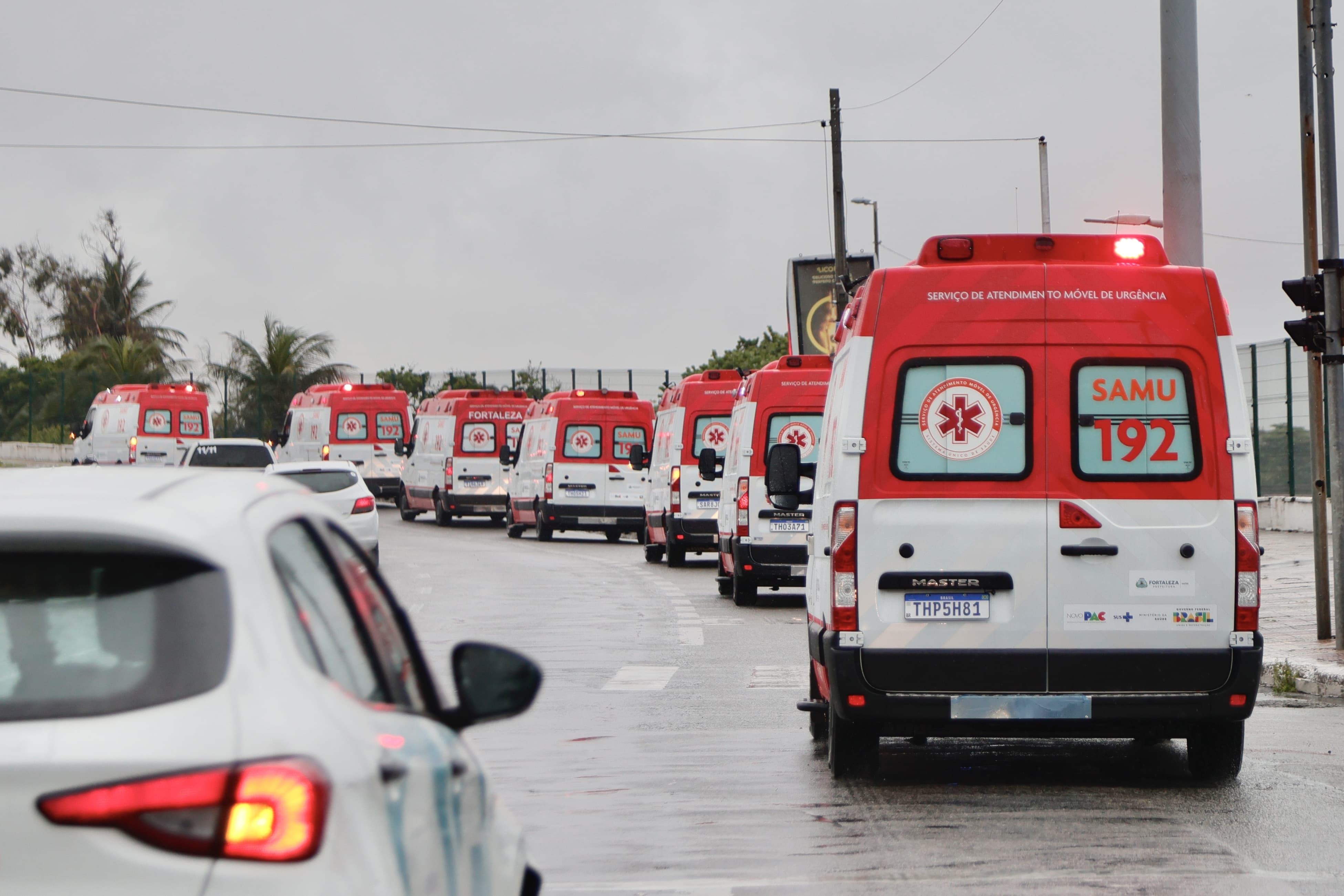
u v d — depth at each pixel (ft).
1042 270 64.34
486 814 29.84
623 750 77.05
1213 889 48.85
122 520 22.09
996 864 52.39
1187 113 131.03
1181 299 64.39
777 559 155.94
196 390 330.13
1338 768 71.31
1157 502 63.77
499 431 328.08
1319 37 112.16
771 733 82.02
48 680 20.63
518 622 146.10
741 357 475.31
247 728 20.31
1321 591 117.50
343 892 20.27
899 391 64.18
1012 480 63.77
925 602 63.77
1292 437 244.01
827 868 52.06
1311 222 119.85
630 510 267.18
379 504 428.56
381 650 27.50
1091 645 63.46
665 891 49.26
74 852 19.30
